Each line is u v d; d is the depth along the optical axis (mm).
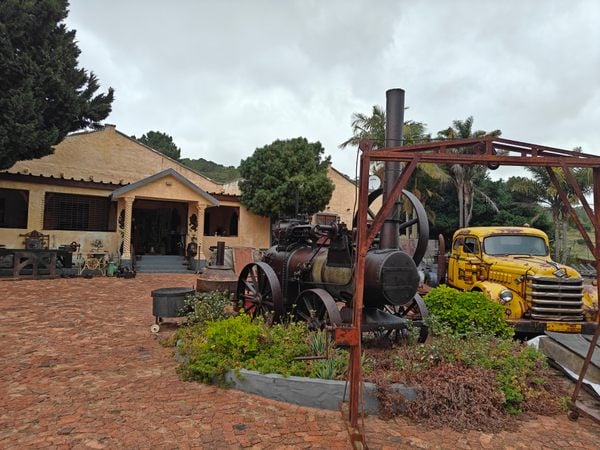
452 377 4621
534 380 4945
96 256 17031
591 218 4066
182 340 6332
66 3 15617
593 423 4375
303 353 5352
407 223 6555
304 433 3961
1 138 13344
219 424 4082
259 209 21000
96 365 5684
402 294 5707
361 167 3752
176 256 19422
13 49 13906
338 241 6207
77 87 15906
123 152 21281
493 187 34875
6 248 15914
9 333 7188
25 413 4203
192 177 23344
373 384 4504
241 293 8273
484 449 3791
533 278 7367
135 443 3686
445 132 29156
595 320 7297
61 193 17547
